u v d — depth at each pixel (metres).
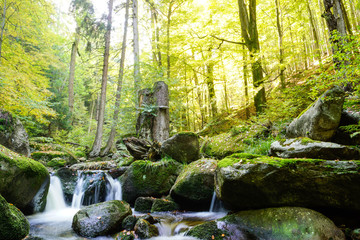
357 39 2.97
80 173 5.84
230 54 11.12
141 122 7.29
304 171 2.72
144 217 3.37
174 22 12.73
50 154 7.76
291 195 2.80
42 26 11.30
